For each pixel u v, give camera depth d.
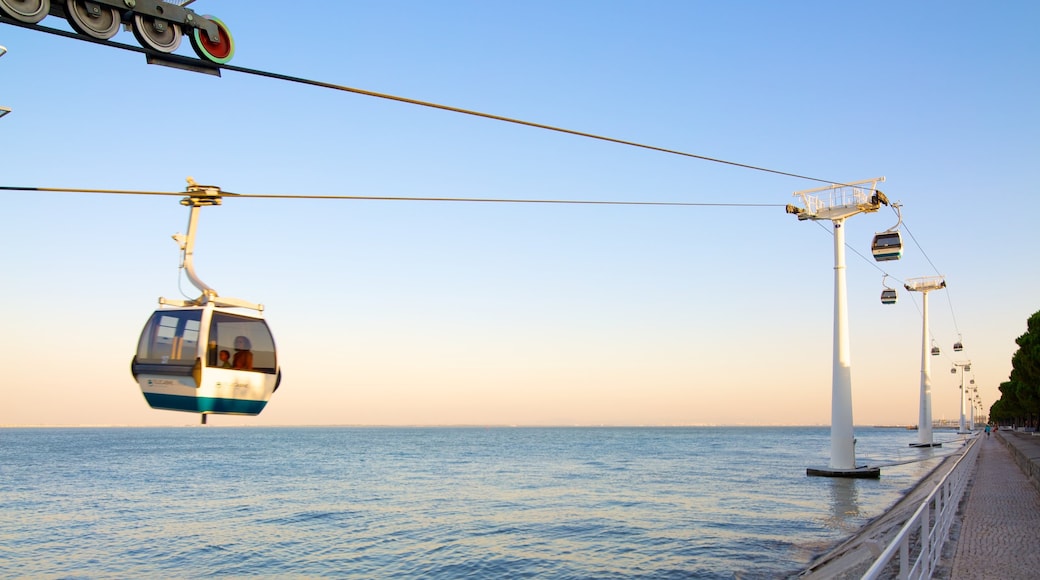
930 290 88.44
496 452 123.69
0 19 7.80
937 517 14.59
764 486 52.28
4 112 10.74
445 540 30.59
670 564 24.45
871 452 106.69
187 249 14.75
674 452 121.69
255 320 15.46
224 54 9.23
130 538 31.92
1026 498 26.78
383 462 92.19
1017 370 82.81
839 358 48.31
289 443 178.88
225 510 41.72
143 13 8.61
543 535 31.50
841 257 46.34
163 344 14.62
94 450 130.75
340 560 26.66
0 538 32.25
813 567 21.66
